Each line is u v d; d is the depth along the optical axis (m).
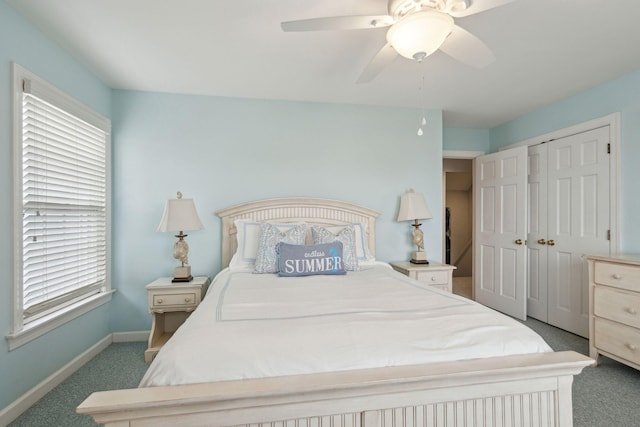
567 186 3.12
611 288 2.28
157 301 2.55
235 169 3.05
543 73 2.56
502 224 3.75
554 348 2.72
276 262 2.50
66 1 1.68
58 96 2.10
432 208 3.42
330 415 1.07
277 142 3.13
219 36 2.02
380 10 1.75
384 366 1.13
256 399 1.00
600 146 2.79
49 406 1.86
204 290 2.74
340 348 1.16
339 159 3.24
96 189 2.62
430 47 1.48
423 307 1.57
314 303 1.63
